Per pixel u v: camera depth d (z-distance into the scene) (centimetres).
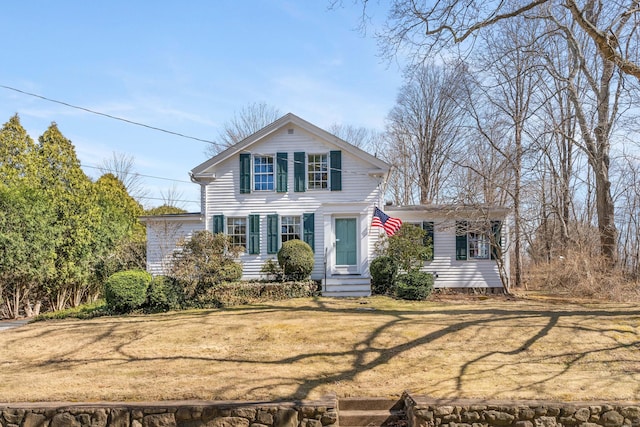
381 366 860
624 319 1109
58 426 688
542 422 666
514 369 830
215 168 1833
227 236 1599
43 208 1636
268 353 945
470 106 3091
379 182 1792
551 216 2628
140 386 778
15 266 1515
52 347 1049
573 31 1778
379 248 1722
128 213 2692
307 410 682
